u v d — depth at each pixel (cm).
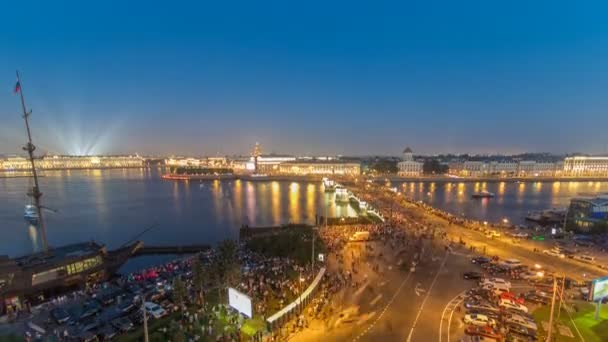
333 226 9619
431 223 9856
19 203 16838
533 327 3856
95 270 6156
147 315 4247
